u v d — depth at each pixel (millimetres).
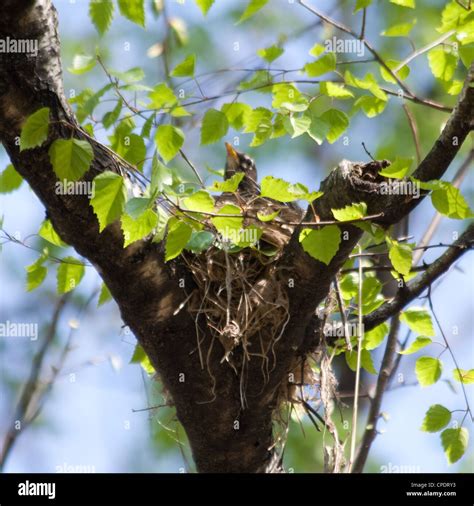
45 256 9227
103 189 6809
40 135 6727
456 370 8969
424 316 9250
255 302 8164
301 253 7844
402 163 6770
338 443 8992
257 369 8289
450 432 8836
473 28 8352
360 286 9086
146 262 7797
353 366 9633
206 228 8242
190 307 8172
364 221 7133
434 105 8578
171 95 8039
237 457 8789
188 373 8281
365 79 8156
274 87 8547
